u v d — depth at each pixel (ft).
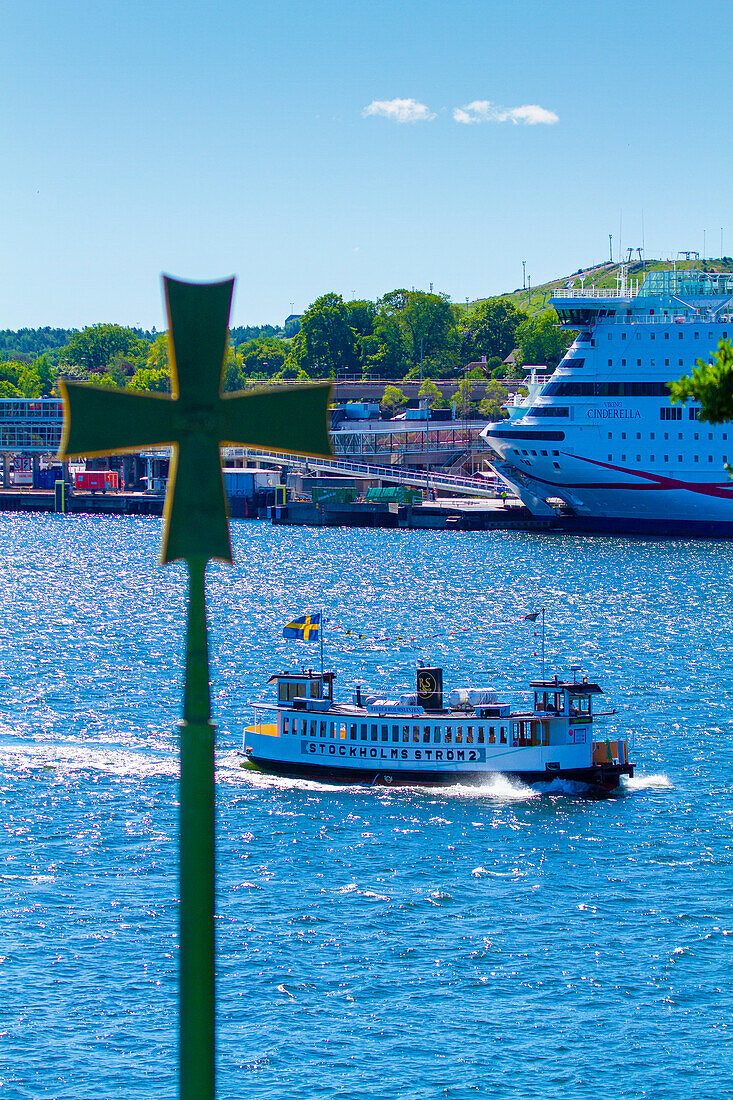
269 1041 280.10
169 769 490.90
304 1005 296.10
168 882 369.91
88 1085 261.65
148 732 559.79
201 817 97.50
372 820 423.23
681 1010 294.87
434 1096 258.78
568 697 463.83
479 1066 270.05
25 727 564.71
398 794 453.17
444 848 397.19
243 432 95.35
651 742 531.09
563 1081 265.34
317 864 382.83
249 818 424.05
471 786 459.73
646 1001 298.35
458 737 460.96
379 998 299.79
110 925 337.52
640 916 345.92
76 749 523.29
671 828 416.87
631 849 396.78
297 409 95.61
